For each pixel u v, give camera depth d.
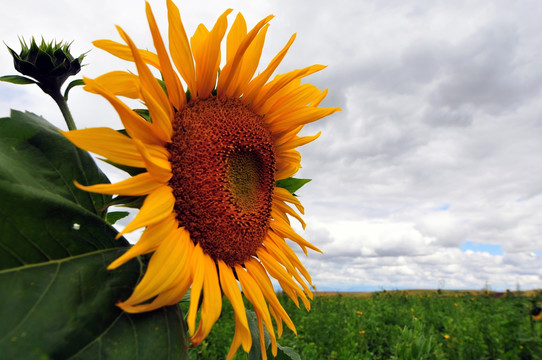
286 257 0.25
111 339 0.14
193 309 0.16
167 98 0.20
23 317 0.13
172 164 0.20
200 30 0.23
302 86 0.26
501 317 1.12
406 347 0.55
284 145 0.27
